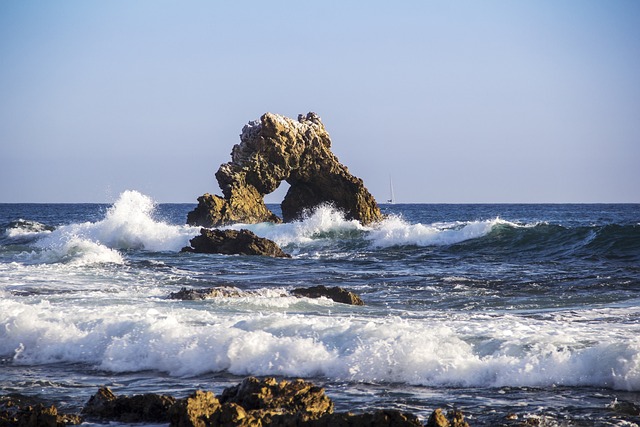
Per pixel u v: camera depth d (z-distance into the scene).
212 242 63.72
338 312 29.75
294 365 21.12
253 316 26.94
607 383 19.12
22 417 16.31
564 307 31.95
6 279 40.81
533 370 19.75
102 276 43.16
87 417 17.06
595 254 56.25
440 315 29.22
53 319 25.88
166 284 40.34
